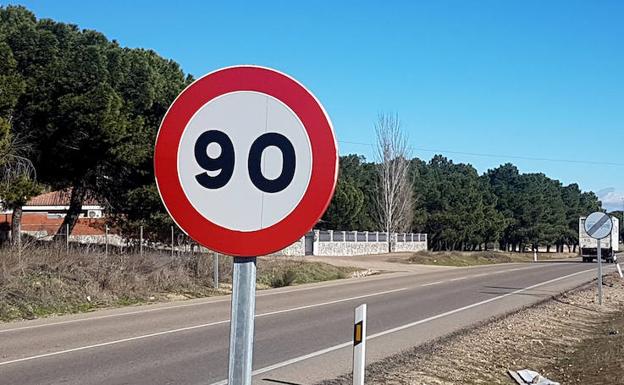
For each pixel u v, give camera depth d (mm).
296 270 31422
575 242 105438
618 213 125875
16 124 25531
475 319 16422
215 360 10430
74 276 20047
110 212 30562
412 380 9273
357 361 6426
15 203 22109
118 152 27000
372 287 26656
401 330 14297
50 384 8633
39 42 25641
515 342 13336
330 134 2459
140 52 30016
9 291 17266
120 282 20750
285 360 10602
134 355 10820
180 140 2539
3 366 9781
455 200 81500
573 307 20453
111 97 25672
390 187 66562
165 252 26828
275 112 2498
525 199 92250
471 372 10188
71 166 27547
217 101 2525
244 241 2486
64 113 25188
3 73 22078
